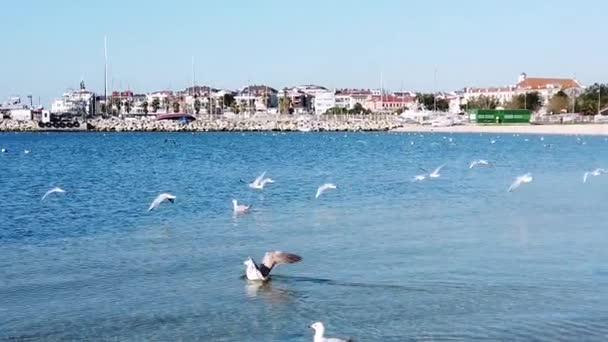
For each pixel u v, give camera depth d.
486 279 27.53
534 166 89.06
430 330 21.75
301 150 132.12
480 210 46.12
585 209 46.38
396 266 29.78
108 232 38.59
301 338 21.27
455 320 22.64
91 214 45.41
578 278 27.66
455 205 48.84
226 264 30.58
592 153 119.25
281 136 199.88
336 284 27.05
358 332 21.66
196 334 21.73
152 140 173.12
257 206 49.00
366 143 159.25
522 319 22.64
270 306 24.36
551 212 45.06
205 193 57.78
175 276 28.50
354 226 39.91
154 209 47.47
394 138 184.62
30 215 44.97
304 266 29.97
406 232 37.78
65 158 109.50
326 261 30.86
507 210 46.09
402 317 22.98
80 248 34.12
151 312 23.84
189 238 36.59
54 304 24.81
